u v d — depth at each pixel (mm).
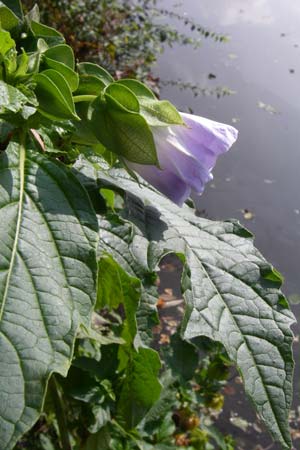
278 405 260
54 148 275
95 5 1113
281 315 279
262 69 1798
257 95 1682
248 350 269
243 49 1889
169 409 562
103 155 290
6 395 213
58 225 245
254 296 281
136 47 1226
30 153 256
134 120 272
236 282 283
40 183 251
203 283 281
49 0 1024
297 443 892
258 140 1528
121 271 291
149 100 280
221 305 277
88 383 451
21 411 212
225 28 1967
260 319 276
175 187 287
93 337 403
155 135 285
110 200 312
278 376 265
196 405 685
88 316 233
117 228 282
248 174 1426
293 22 2139
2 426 210
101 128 275
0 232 237
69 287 235
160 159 286
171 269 1104
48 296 230
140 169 287
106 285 313
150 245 284
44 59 270
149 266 280
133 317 296
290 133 1580
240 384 933
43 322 225
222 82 1671
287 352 271
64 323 227
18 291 228
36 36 289
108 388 455
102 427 468
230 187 1372
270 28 2049
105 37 1114
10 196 246
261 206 1344
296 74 1804
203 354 811
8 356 218
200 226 301
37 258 236
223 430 867
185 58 1733
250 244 299
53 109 262
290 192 1403
